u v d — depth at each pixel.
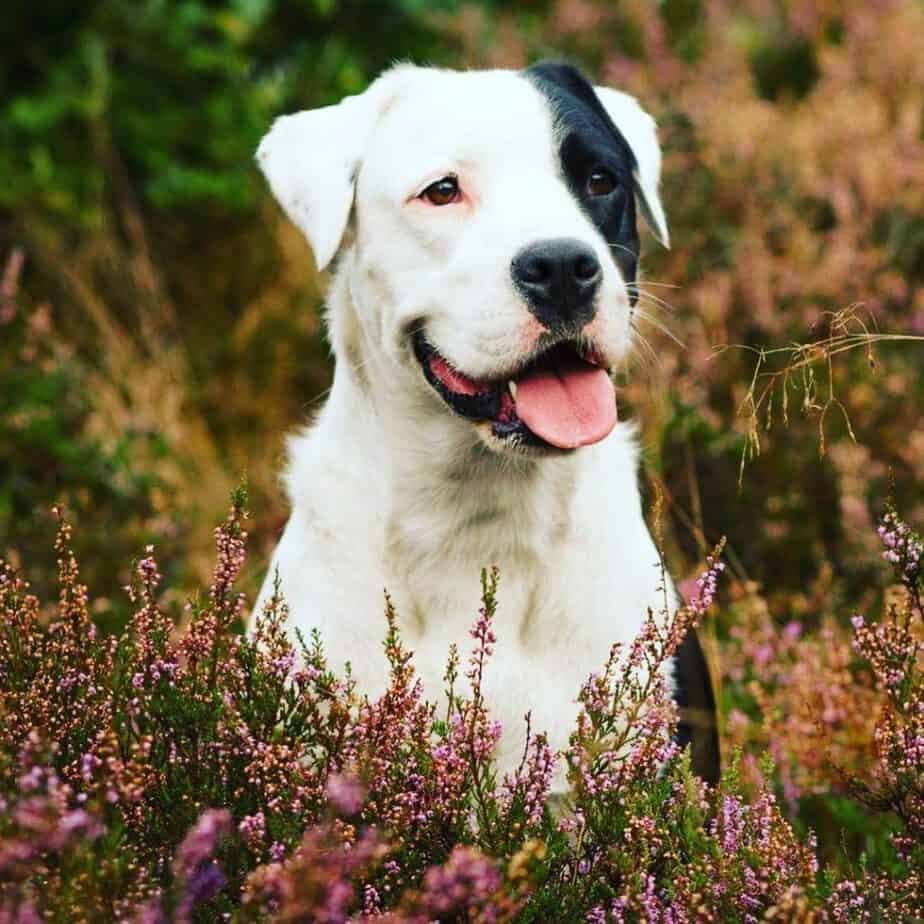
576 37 11.59
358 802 3.84
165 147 10.83
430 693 5.07
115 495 8.15
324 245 5.41
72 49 11.10
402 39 11.53
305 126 5.66
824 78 10.57
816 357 5.19
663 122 9.56
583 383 4.91
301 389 9.57
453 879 3.73
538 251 4.73
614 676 5.01
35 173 10.45
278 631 4.59
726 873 4.08
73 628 4.56
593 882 4.26
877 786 5.17
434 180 5.10
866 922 4.15
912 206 8.80
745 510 7.60
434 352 5.07
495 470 5.07
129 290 10.17
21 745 4.14
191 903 3.73
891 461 7.75
